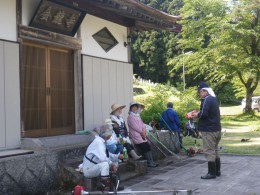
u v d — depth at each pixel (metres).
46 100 5.54
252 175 5.39
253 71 19.62
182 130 10.70
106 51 6.91
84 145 5.50
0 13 4.67
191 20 21.34
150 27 7.77
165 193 4.45
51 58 5.68
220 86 27.14
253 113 20.77
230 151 7.80
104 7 5.83
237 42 19.69
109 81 6.88
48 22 5.34
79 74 6.09
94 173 4.22
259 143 9.28
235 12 19.73
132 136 6.23
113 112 5.91
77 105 6.09
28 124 5.18
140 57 37.25
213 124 5.15
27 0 5.08
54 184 4.39
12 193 3.86
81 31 6.20
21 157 4.05
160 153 7.14
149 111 9.53
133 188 4.70
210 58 20.84
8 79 4.69
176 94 13.02
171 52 34.78
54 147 5.22
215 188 4.62
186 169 6.02
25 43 5.16
